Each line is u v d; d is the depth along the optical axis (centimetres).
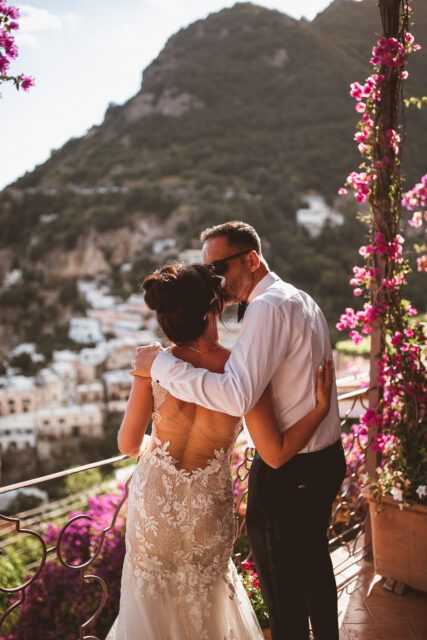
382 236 253
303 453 161
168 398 144
